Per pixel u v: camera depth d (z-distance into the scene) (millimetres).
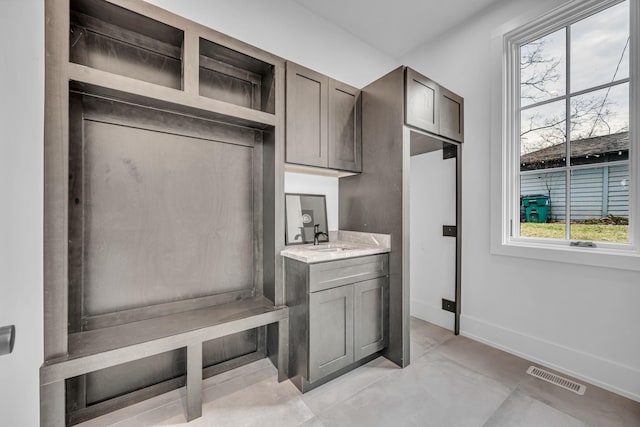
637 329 1589
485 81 2322
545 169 2055
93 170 1434
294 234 2285
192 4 1818
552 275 1940
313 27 2418
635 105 1625
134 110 1540
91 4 1312
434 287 2717
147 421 1417
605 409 1501
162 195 1642
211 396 1618
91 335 1370
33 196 1029
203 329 1470
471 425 1390
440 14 2416
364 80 2807
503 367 1937
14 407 838
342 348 1773
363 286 1896
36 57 1063
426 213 2789
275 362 1915
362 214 2312
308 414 1470
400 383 1749
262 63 1842
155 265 1621
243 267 1958
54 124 1173
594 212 1822
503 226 2213
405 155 1992
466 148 2463
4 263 786
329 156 2086
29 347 979
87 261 1423
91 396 1433
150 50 1603
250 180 1991
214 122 1824
